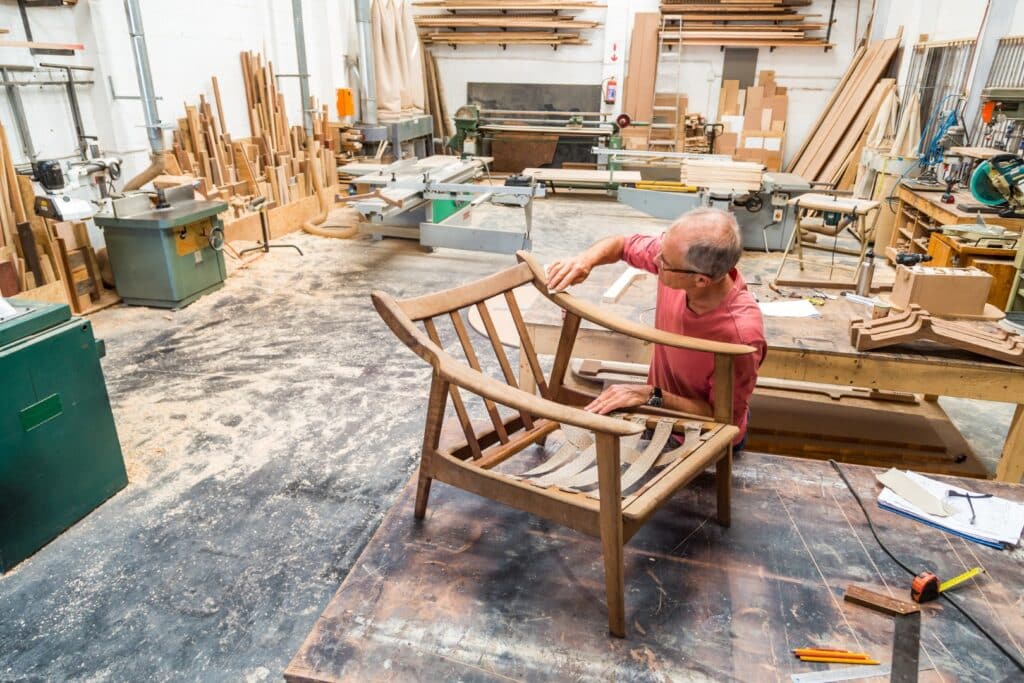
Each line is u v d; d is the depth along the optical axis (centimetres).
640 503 112
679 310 159
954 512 140
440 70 819
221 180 486
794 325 221
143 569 188
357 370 317
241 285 433
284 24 587
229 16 514
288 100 603
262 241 528
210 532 204
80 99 387
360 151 653
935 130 555
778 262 504
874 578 122
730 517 137
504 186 443
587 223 625
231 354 331
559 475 131
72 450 200
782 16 723
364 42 623
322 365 322
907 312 207
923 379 198
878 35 700
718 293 154
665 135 785
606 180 577
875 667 103
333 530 206
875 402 261
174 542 199
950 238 398
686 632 110
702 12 734
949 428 243
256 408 280
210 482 229
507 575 123
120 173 379
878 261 512
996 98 409
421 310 134
